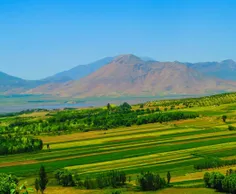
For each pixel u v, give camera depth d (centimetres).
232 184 10931
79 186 13338
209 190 11450
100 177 13275
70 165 16888
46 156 19450
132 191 11838
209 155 16788
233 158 15850
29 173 15800
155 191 11538
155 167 15300
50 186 13412
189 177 13275
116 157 17812
